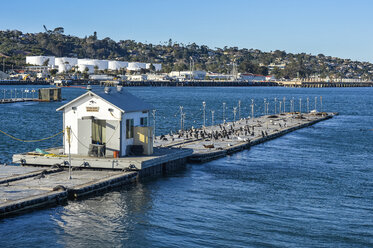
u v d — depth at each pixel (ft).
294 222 108.27
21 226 100.53
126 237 98.17
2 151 201.26
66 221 104.83
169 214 112.27
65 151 150.51
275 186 141.90
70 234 98.48
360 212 116.37
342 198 129.08
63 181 124.98
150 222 106.63
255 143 229.45
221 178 151.33
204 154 178.50
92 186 121.70
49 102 558.15
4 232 97.30
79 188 117.70
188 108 503.61
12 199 107.34
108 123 145.79
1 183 120.98
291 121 345.72
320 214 114.32
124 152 148.36
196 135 223.51
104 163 138.51
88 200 118.93
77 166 139.54
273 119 351.05
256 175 157.38
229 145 206.69
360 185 144.97
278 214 113.91
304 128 315.78
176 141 210.18
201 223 106.83
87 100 147.02
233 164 176.14
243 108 531.91
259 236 99.66
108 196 123.65
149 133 151.74
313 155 201.36
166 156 151.64
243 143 215.51
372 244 96.43
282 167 172.55
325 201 125.70
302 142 243.19
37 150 149.59
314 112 438.40
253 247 94.12
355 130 306.55
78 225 103.14
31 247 91.97
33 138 250.57
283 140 249.34
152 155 151.23
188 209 116.47
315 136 271.08
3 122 324.19
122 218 108.37
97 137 147.43
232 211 115.65
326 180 151.23
